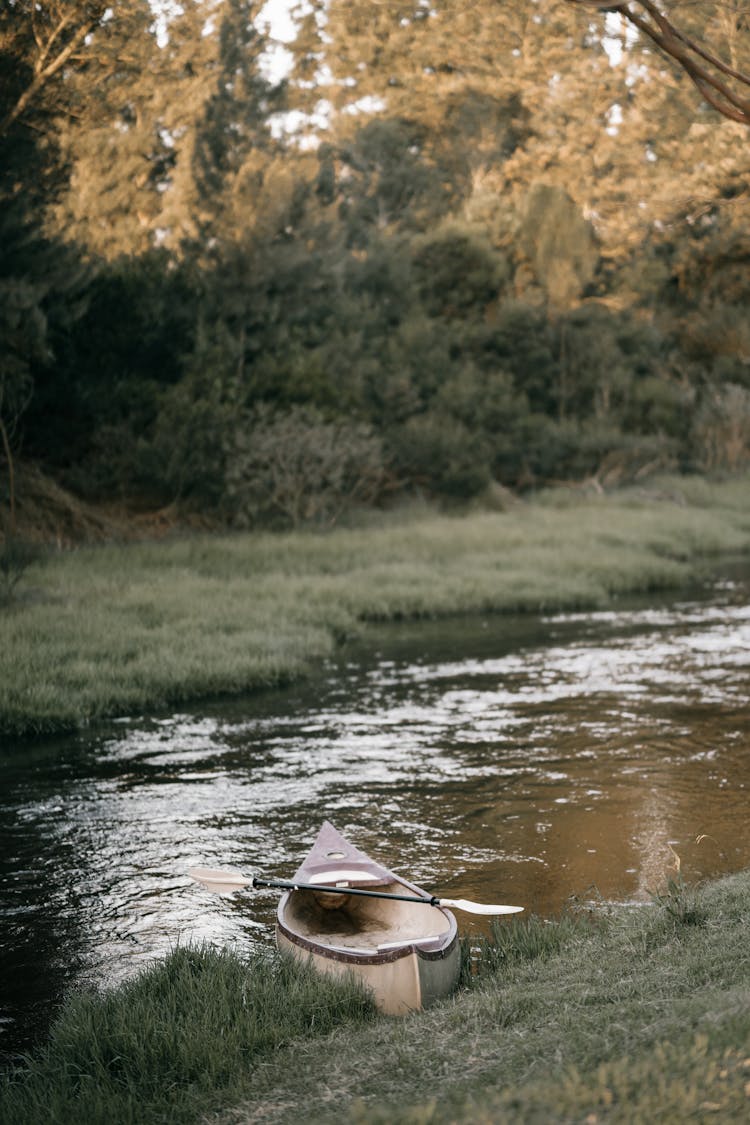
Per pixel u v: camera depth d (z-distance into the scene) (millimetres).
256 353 32750
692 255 21625
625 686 14500
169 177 40219
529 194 45500
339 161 55469
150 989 5980
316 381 31359
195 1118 4582
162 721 12891
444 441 34406
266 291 33125
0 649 14578
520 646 17562
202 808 9766
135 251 35812
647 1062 3855
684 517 35562
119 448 26969
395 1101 4246
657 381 46938
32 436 26750
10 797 10141
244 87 35531
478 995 5477
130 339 28047
